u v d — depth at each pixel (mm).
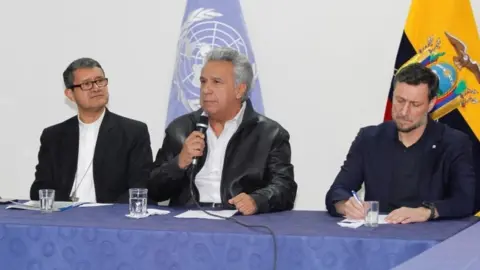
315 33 4195
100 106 3615
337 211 2736
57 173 3584
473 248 1666
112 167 3562
